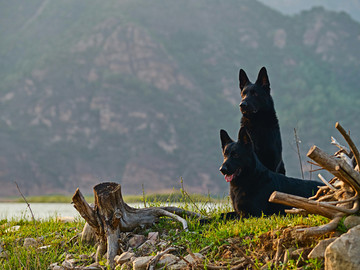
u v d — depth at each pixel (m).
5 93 181.75
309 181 7.99
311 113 165.12
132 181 152.75
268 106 9.03
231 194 7.77
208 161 161.75
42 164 154.75
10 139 161.50
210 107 184.62
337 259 4.61
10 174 149.88
